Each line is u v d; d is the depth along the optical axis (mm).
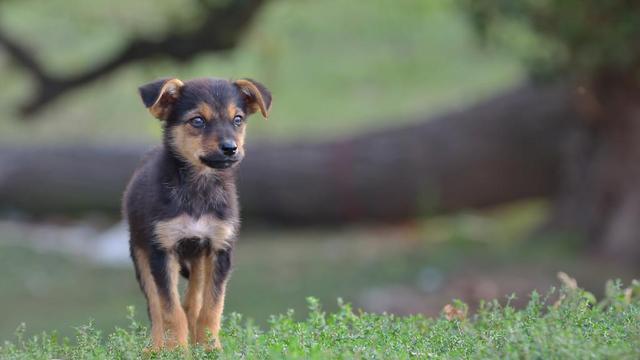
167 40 18812
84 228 22531
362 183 21516
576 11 15148
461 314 8070
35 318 16641
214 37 18500
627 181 18047
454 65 29969
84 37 26000
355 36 30891
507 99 20875
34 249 20719
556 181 20703
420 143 21297
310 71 30109
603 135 18453
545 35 16000
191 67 20484
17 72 22797
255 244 21188
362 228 22156
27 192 22812
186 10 18594
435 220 22312
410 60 30391
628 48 15805
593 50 15617
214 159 7938
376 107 28031
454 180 21172
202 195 7949
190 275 8211
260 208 22109
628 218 18000
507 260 18266
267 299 17219
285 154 21938
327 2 28141
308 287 17781
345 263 19109
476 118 21016
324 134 24828
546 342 6398
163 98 8227
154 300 8023
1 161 22797
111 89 28625
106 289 18453
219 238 7965
